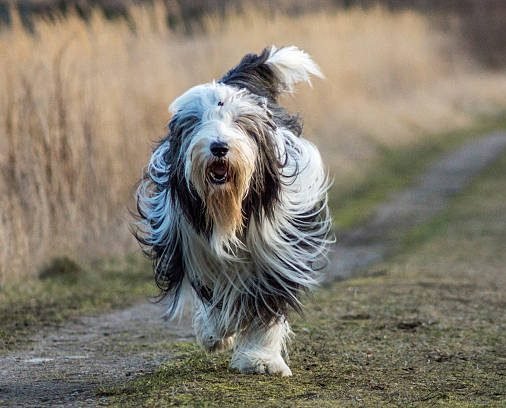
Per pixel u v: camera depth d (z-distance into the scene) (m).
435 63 42.91
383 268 16.02
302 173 9.22
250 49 25.06
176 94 19.64
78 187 16.30
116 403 8.02
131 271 15.73
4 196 14.79
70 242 15.99
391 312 12.21
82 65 17.28
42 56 16.34
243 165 8.39
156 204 9.23
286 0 36.62
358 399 8.06
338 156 28.17
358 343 10.47
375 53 36.47
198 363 9.39
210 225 8.66
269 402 7.89
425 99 38.78
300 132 9.88
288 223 9.06
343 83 32.41
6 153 15.27
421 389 8.51
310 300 12.78
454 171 29.02
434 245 18.56
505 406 7.89
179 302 9.22
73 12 18.25
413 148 32.22
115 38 18.75
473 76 46.12
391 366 9.41
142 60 19.80
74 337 11.27
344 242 19.50
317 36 31.36
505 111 41.59
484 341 10.64
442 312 12.25
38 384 8.88
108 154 17.11
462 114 39.84
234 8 30.12
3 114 15.34
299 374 9.00
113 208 17.00
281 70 9.98
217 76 22.31
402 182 27.09
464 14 50.62
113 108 17.70
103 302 13.48
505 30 49.75
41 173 15.64
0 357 10.17
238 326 9.06
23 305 13.11
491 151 32.91
